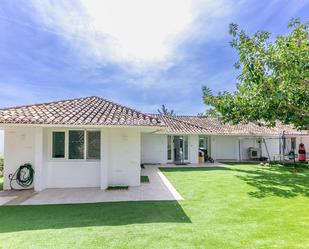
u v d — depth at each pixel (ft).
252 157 95.91
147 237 19.92
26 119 34.37
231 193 36.29
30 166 40.47
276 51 26.63
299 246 18.22
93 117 38.11
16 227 22.43
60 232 21.08
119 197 34.09
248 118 45.19
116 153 42.45
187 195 35.12
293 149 93.91
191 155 83.56
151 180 48.03
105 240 19.35
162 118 91.81
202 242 18.95
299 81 23.03
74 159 41.78
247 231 21.16
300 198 33.06
